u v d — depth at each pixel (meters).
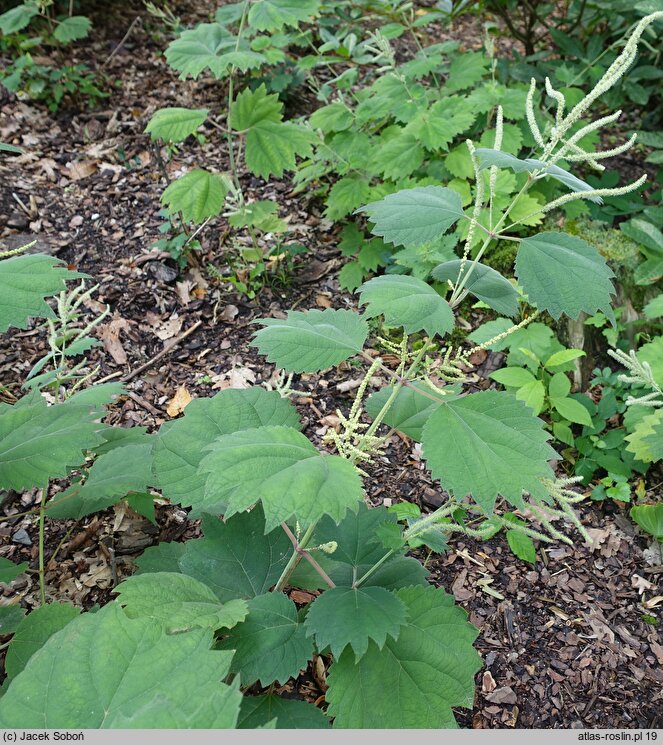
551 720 2.38
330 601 1.79
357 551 2.17
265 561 2.16
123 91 5.39
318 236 4.41
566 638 2.64
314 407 3.45
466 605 2.72
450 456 1.61
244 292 3.97
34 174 4.54
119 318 3.76
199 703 1.16
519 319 3.80
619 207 4.20
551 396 3.19
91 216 4.33
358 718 1.77
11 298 1.68
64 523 2.83
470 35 6.36
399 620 1.71
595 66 4.66
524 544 2.70
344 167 4.15
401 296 1.66
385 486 3.13
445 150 4.12
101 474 2.32
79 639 1.25
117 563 2.68
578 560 2.93
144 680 1.19
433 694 1.81
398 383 1.83
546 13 5.00
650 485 3.23
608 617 2.73
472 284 1.80
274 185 4.74
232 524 2.20
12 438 2.01
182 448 2.17
